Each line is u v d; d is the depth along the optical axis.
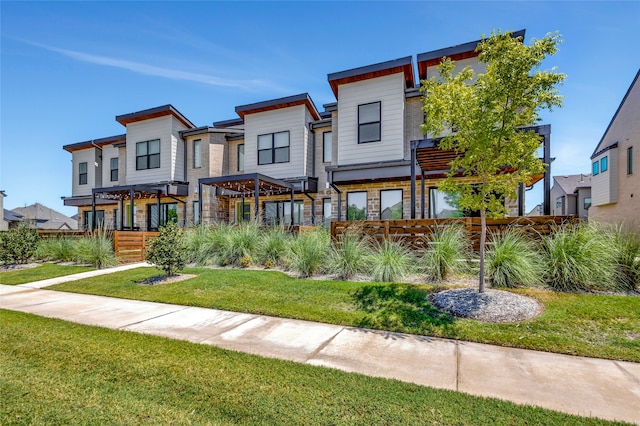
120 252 11.32
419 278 6.77
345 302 5.48
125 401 2.64
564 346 3.66
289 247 9.09
